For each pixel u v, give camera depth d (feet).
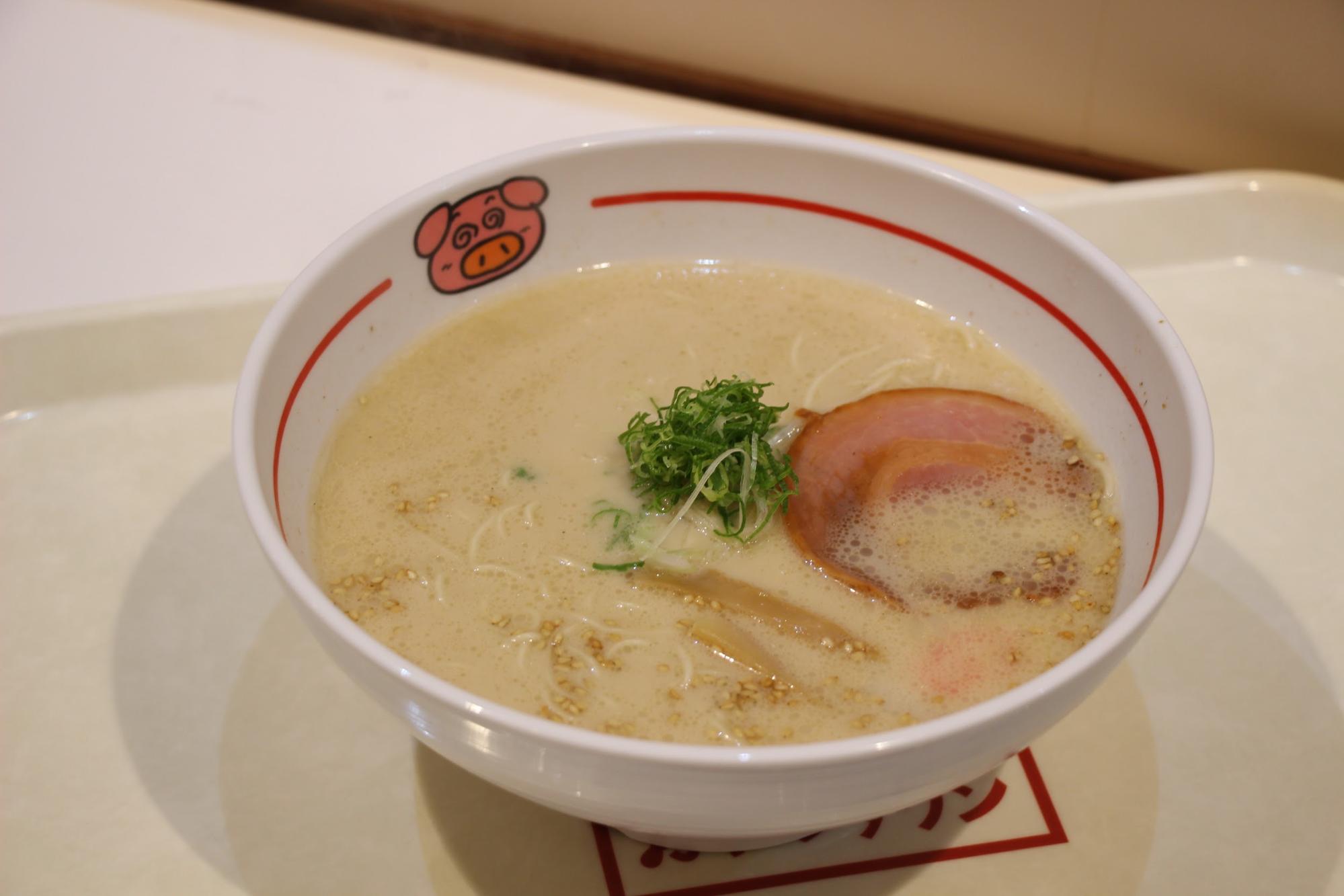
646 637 1.13
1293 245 1.69
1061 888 1.16
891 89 1.92
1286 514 1.44
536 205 1.37
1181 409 1.11
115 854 1.18
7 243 1.74
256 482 1.02
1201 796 1.22
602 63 2.02
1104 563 1.17
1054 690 0.92
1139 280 1.69
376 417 1.29
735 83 1.98
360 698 1.30
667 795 0.92
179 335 1.54
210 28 2.08
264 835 1.20
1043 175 1.86
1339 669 1.31
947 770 0.95
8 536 1.41
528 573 1.18
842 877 1.17
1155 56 1.76
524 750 0.92
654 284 1.43
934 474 1.24
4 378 1.51
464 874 1.18
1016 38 1.80
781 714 1.08
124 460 1.49
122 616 1.35
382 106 1.94
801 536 1.19
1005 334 1.35
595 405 1.32
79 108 1.94
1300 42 1.68
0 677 1.30
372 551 1.19
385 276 1.29
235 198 1.81
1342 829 1.20
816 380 1.34
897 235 1.38
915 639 1.13
